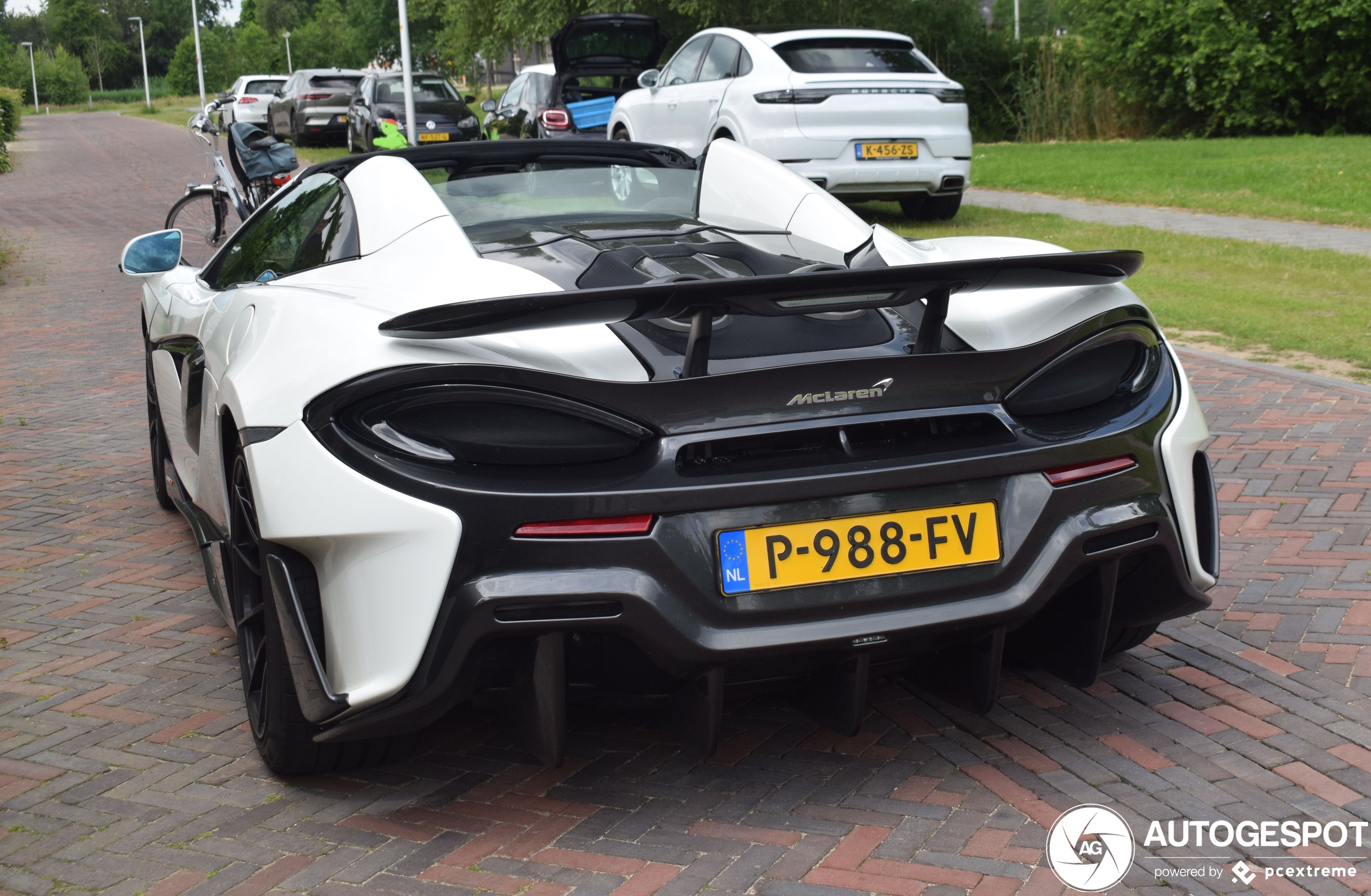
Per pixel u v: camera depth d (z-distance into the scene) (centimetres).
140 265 395
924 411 232
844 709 238
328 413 220
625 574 214
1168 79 2270
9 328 872
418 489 213
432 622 214
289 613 231
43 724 289
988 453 233
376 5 5238
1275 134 2255
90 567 404
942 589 231
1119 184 1460
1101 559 241
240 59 8381
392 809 247
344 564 220
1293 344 675
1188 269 930
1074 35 2512
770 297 209
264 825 241
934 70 1123
